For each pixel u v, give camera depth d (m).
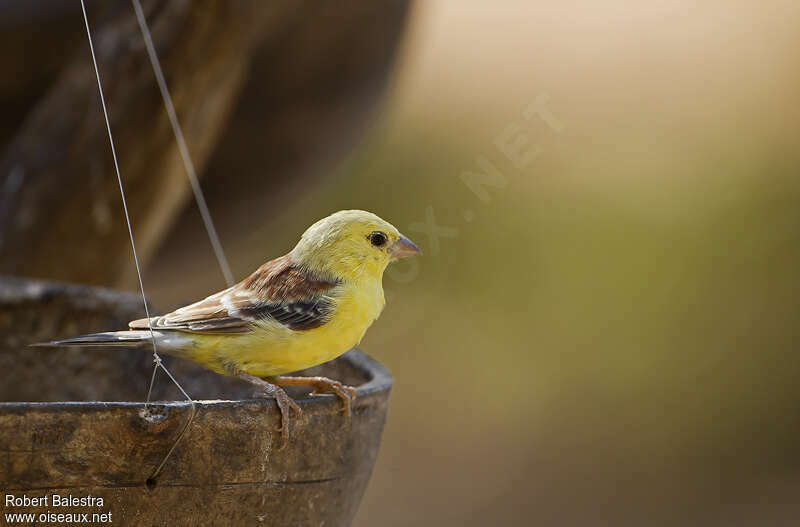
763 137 16.77
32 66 8.65
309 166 9.74
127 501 3.71
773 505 13.42
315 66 8.77
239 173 9.49
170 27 7.63
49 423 3.52
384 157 15.04
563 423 14.83
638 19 17.08
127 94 7.70
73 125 7.77
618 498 13.65
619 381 15.58
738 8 17.86
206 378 5.89
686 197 16.34
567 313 15.67
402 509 13.29
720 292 16.09
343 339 5.08
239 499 3.94
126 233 8.08
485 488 13.84
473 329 15.52
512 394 15.28
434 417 14.88
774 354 15.58
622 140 16.05
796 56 17.23
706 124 16.80
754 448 14.66
